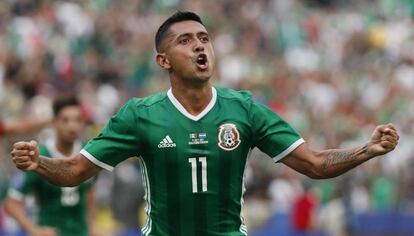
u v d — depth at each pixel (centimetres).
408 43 7144
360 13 7506
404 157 5284
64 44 5834
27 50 5706
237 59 6141
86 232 3070
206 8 6731
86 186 3048
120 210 4134
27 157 1859
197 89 1947
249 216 4512
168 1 6700
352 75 6450
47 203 3023
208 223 1948
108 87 5516
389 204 4944
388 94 6131
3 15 6019
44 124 3100
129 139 1948
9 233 4019
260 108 1970
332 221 4325
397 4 7638
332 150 1936
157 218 1956
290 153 1950
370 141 1886
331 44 6950
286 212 4500
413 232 4716
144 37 6109
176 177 1941
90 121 4119
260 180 4644
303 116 5562
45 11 6172
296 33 6881
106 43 5997
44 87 5253
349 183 4394
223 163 1941
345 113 5753
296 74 6200
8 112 4947
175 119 1948
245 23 6725
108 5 6494
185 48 1928
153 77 5769
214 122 1947
